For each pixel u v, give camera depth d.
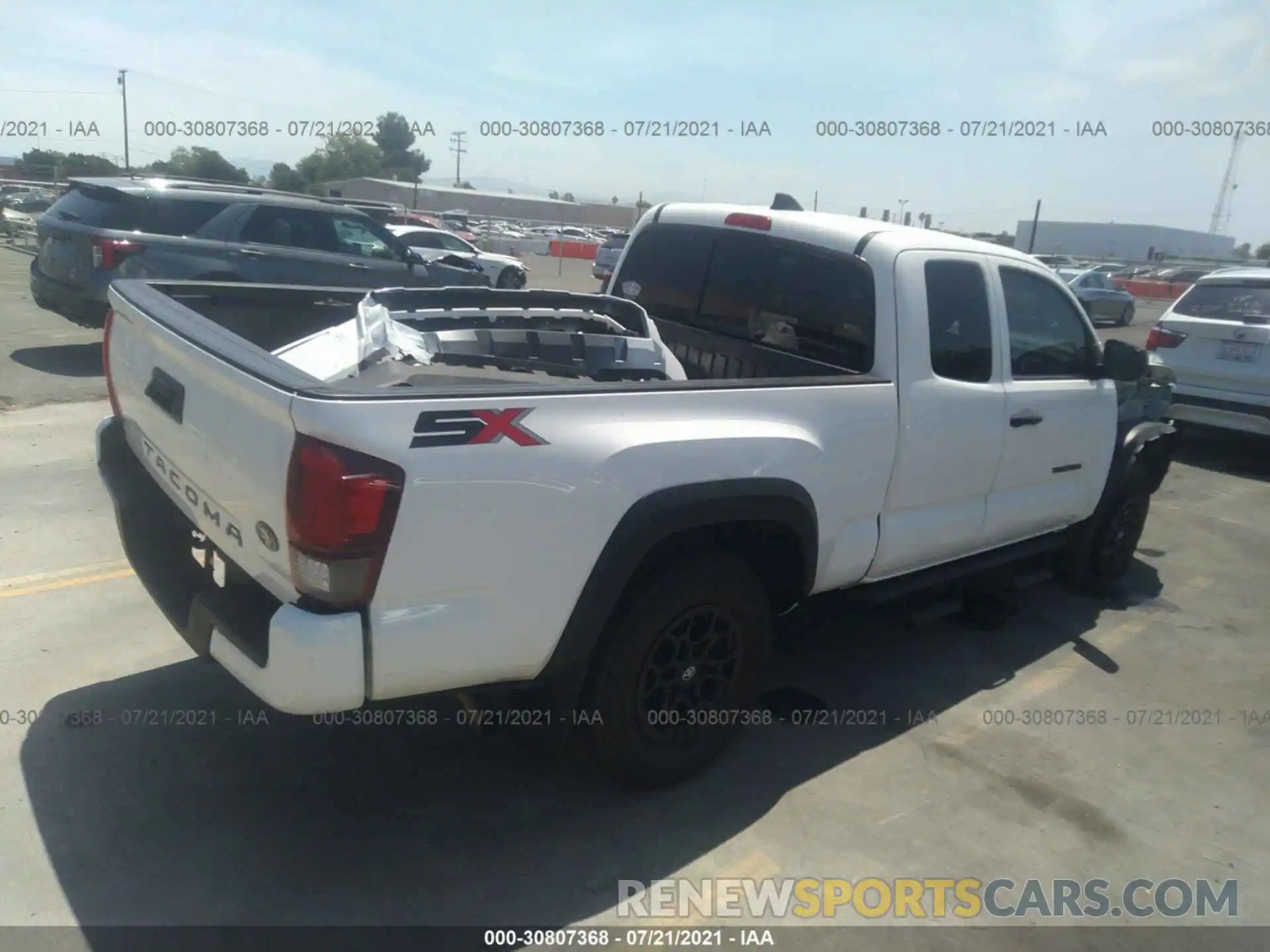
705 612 3.28
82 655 3.96
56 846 2.87
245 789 3.22
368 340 3.32
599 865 3.01
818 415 3.42
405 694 2.62
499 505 2.58
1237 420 8.64
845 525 3.64
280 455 2.41
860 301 3.85
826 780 3.56
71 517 5.45
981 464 4.22
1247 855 3.32
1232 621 5.43
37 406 7.86
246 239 9.77
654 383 3.07
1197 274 41.75
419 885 2.85
